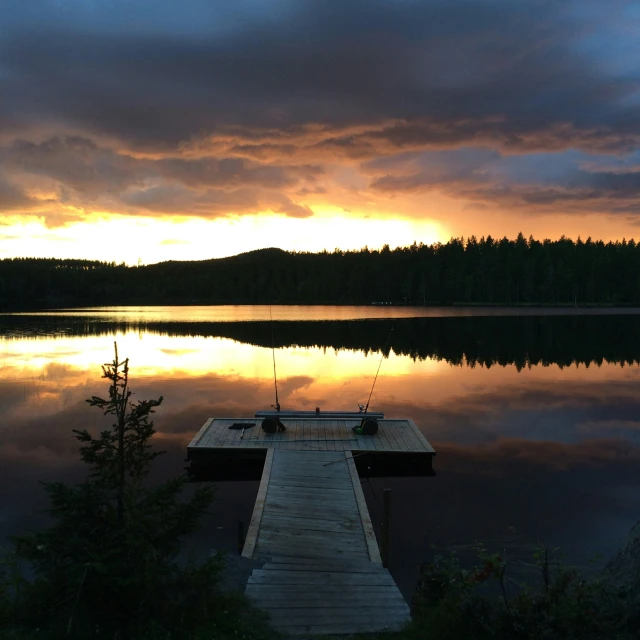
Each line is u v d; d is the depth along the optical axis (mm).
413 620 4891
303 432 13297
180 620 4164
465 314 63344
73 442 13039
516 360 27125
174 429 14633
